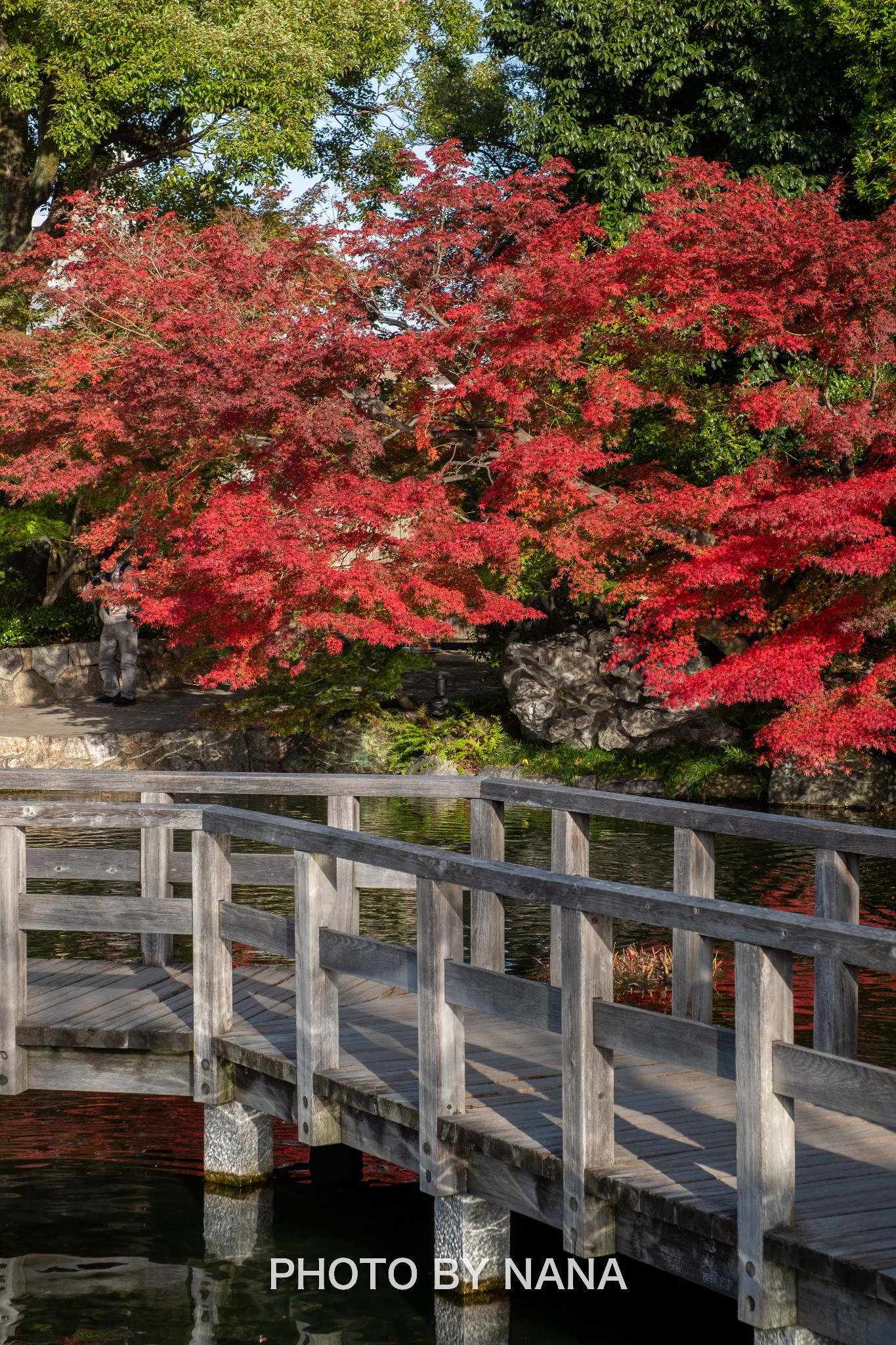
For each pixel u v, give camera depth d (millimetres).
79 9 20812
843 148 21672
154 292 15969
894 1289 3652
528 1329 5191
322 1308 5367
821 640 14102
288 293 15984
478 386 14836
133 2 21016
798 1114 5203
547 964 10000
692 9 21859
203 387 15055
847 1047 5508
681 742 20281
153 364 15453
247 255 16547
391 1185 6719
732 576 13688
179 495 17938
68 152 22094
